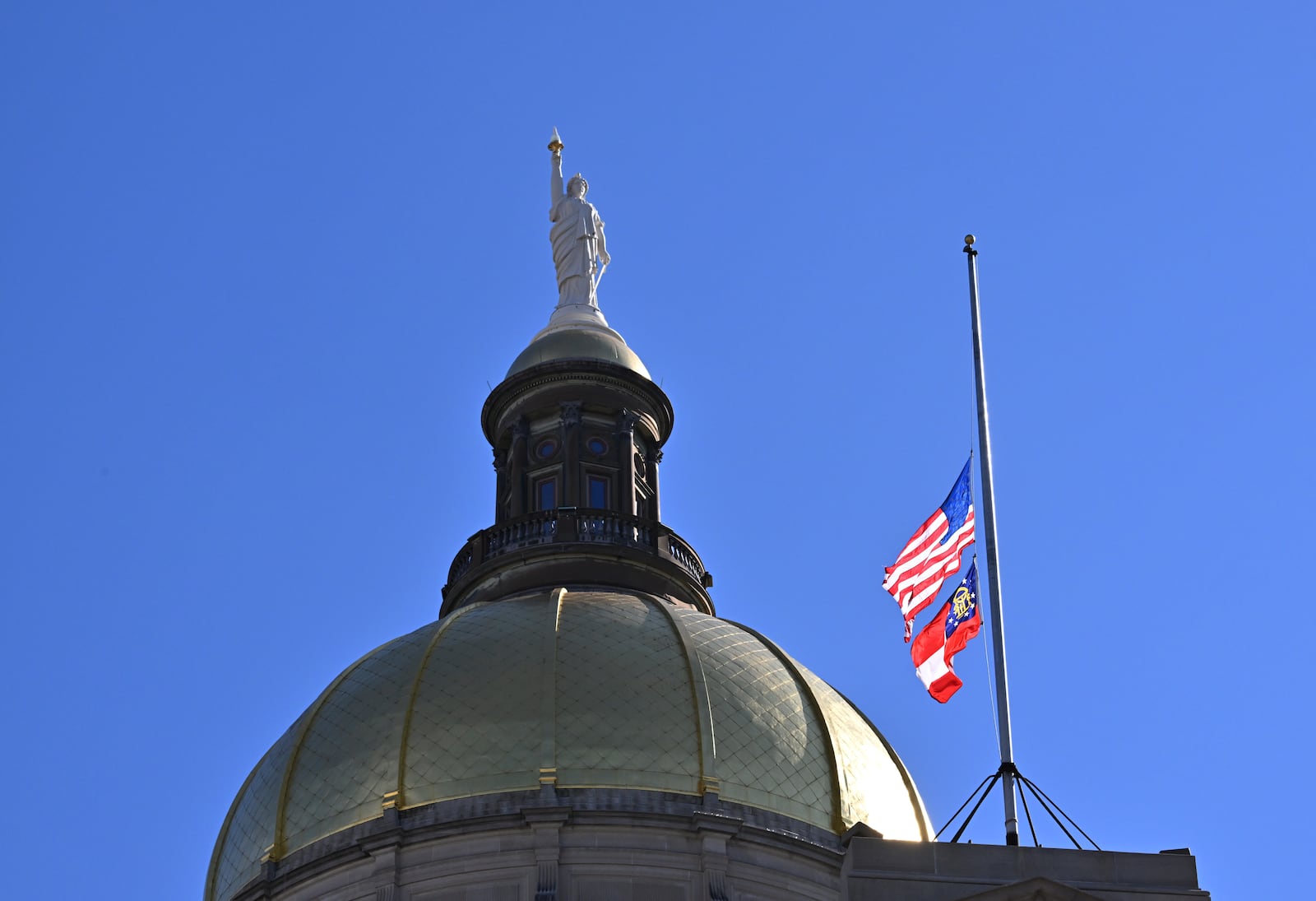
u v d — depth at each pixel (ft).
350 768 218.18
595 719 217.77
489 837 209.97
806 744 222.48
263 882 215.31
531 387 264.52
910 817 225.35
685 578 249.96
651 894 208.23
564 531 249.75
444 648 227.20
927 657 196.85
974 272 198.80
